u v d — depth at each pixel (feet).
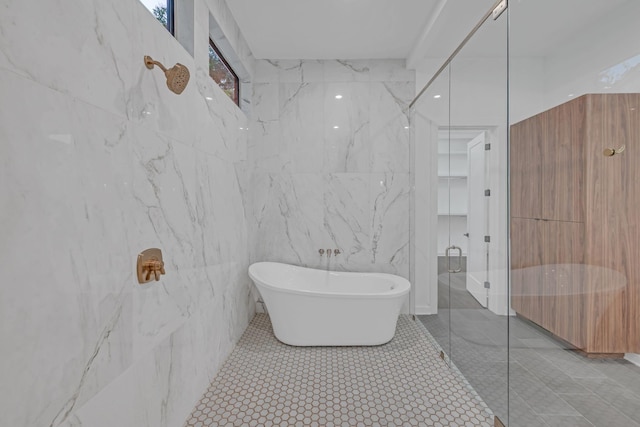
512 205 7.04
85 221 3.05
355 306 8.13
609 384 5.43
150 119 4.26
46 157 2.60
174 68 4.06
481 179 8.18
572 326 5.90
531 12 6.42
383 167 10.68
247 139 9.88
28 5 2.43
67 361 2.81
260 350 8.13
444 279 9.12
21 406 2.36
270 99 10.65
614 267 5.58
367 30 8.84
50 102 2.64
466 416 5.57
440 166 10.00
